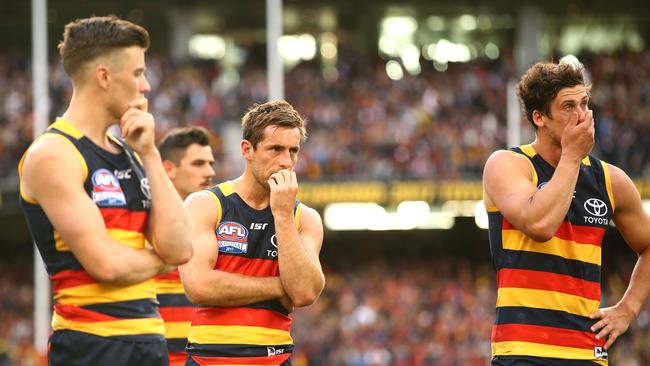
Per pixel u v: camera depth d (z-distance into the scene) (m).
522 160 17.33
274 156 17.34
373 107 102.38
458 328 80.06
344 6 111.50
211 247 17.33
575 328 16.95
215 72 107.44
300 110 101.44
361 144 96.38
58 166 13.93
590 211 17.39
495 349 17.28
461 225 105.88
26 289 95.88
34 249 109.69
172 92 101.94
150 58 109.00
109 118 14.59
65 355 14.28
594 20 118.62
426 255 105.81
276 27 79.12
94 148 14.39
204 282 17.08
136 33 14.52
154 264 14.47
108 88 14.39
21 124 95.69
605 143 98.81
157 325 14.91
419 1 110.31
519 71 105.19
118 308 14.38
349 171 93.12
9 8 112.56
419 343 77.69
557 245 17.03
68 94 101.44
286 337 17.80
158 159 14.56
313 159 93.19
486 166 17.52
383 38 121.25
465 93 106.19
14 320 88.50
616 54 113.50
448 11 114.94
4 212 92.50
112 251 14.00
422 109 102.25
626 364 76.56
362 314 82.69
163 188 14.52
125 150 14.90
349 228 100.69
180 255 14.56
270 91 79.00
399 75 110.69
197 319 17.73
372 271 98.94
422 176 92.75
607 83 109.00
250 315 17.39
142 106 14.56
